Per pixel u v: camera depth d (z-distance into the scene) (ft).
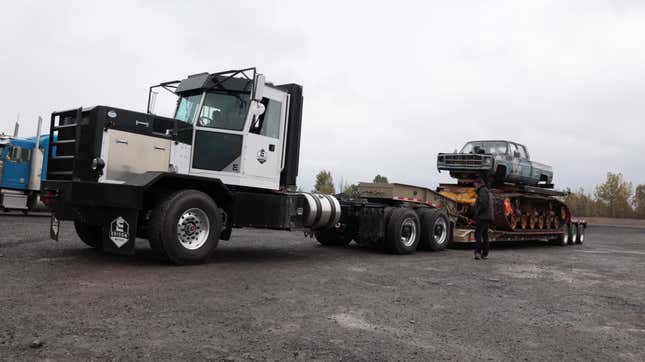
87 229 26.50
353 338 12.90
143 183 21.74
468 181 49.88
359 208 37.09
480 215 34.58
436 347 12.58
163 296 16.31
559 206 59.57
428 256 35.12
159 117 24.04
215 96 25.88
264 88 26.91
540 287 23.00
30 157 54.13
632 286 24.82
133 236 21.36
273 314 14.88
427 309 16.84
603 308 18.81
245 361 10.68
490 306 17.97
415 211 38.60
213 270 22.29
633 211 178.81
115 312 13.97
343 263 28.14
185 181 24.12
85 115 22.81
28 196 54.39
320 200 30.25
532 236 52.80
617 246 58.08
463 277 24.90
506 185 52.26
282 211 27.32
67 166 23.86
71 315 13.43
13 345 10.84
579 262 35.91
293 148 28.73
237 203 25.61
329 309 15.96
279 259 28.40
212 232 23.80
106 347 11.05
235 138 25.80
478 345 12.96
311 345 12.07
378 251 36.91
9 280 17.53
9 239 30.22
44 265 21.13
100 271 20.38
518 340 13.66
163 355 10.75
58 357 10.26
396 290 20.08
